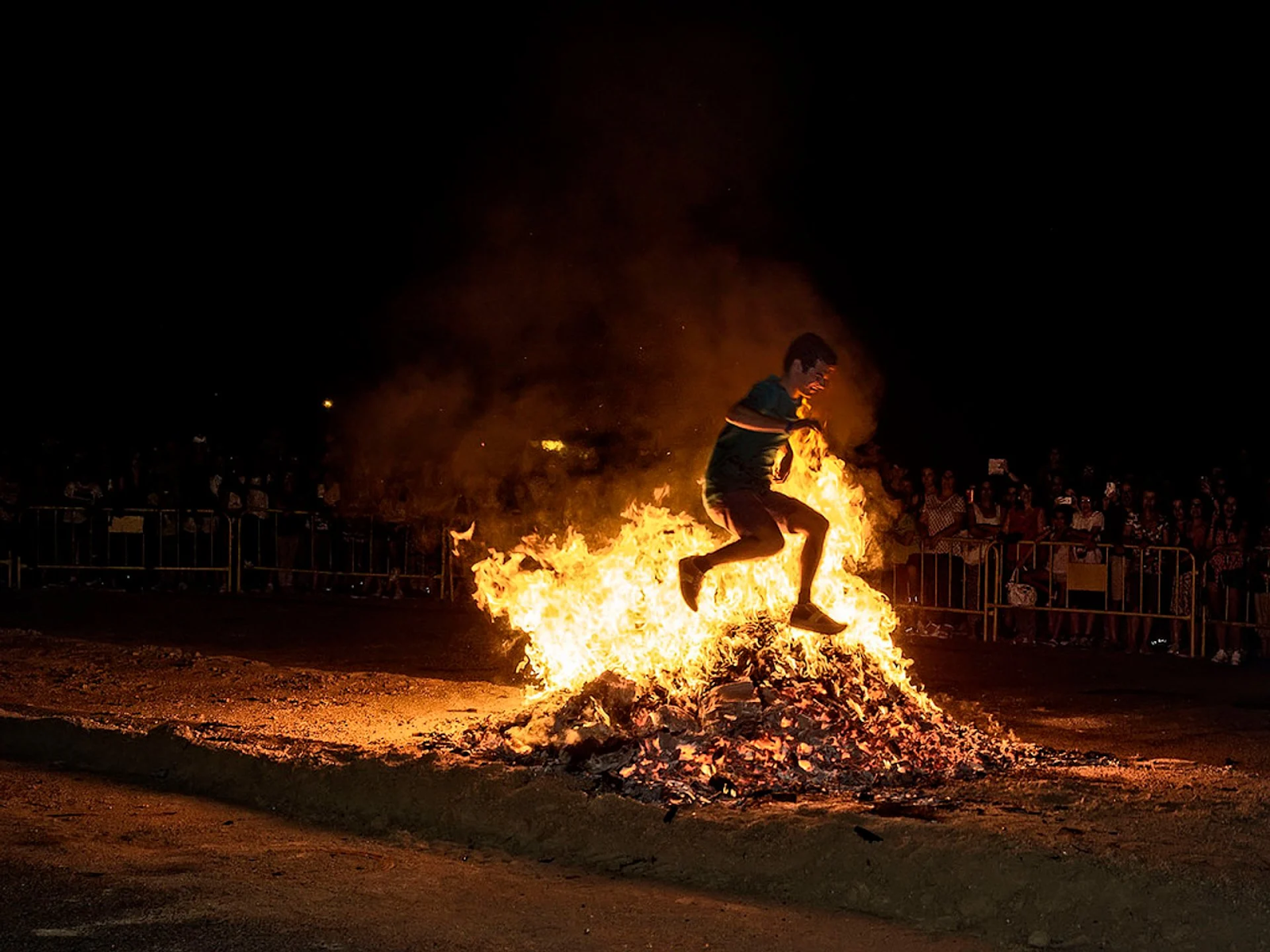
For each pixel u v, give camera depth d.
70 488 18.42
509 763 7.59
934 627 15.15
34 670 10.80
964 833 5.89
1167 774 7.68
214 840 6.38
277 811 6.96
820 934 5.29
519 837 6.43
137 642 13.80
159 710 9.47
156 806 6.98
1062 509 14.62
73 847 6.16
